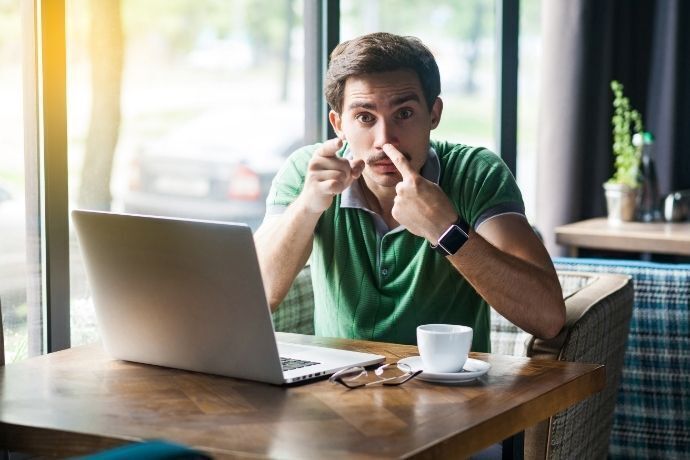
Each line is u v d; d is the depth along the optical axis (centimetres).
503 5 372
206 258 171
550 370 183
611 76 434
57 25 226
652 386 306
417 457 137
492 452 223
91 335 249
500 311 210
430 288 227
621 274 291
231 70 388
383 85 212
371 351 200
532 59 472
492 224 222
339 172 211
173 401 163
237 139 396
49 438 150
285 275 226
